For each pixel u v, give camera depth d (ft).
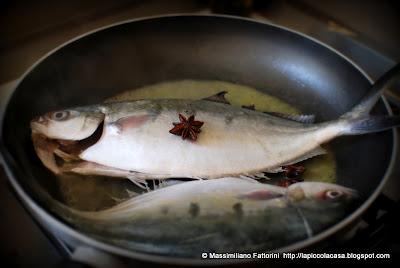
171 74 1.66
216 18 1.65
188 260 1.01
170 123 1.37
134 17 1.78
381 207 1.26
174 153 1.34
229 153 1.36
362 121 1.37
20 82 1.34
